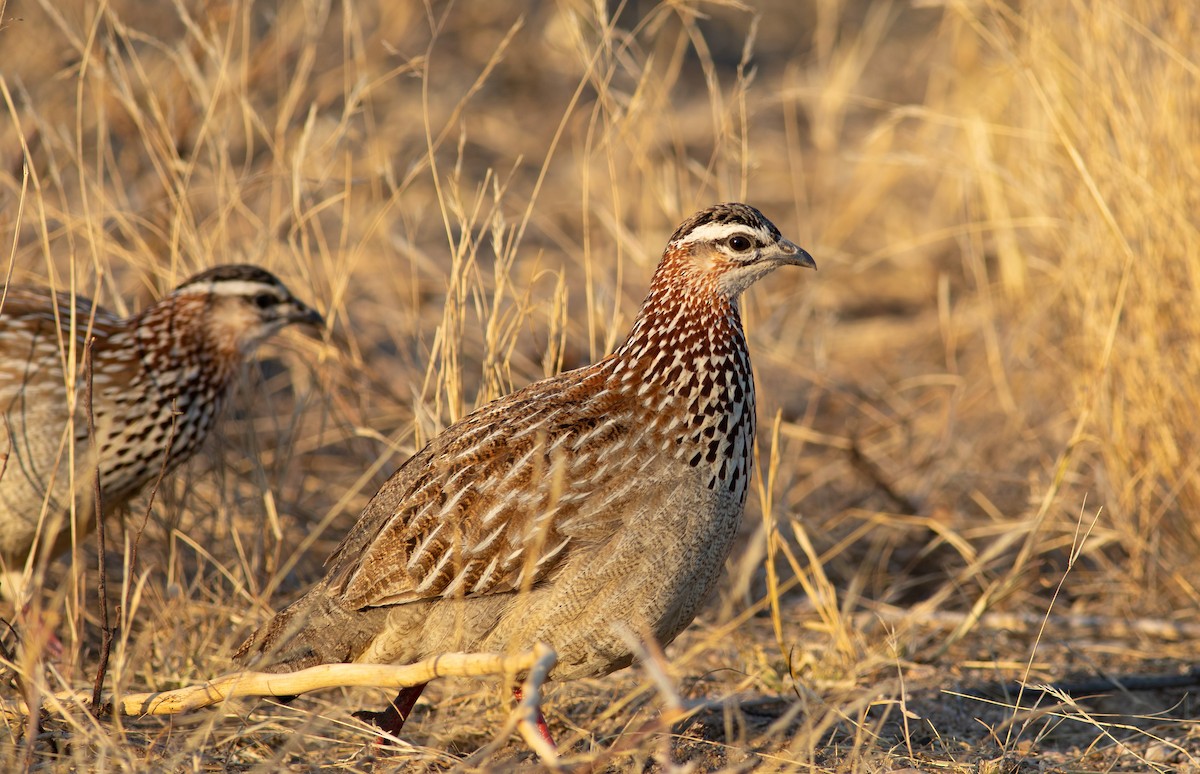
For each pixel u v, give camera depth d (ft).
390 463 47.85
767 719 36.78
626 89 89.35
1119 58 47.16
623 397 33.53
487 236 72.43
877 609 45.39
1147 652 42.50
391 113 78.64
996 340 58.13
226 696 30.96
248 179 48.42
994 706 38.17
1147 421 46.32
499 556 32.17
